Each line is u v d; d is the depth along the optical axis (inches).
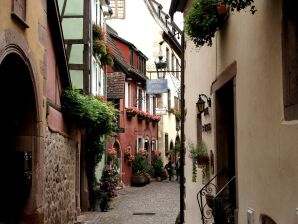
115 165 1280.8
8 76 477.1
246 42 300.5
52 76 612.4
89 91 922.7
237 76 326.3
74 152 757.3
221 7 350.6
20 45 436.1
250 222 284.0
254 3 277.7
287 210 222.7
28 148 504.4
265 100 258.2
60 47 630.5
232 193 402.0
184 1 592.1
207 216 446.0
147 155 1809.8
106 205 932.0
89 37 933.8
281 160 231.3
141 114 1688.0
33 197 504.7
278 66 237.3
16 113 502.9
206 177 465.1
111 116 834.2
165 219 818.8
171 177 1882.4
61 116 659.4
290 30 223.9
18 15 424.2
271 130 247.6
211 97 440.5
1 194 502.9
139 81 1684.3
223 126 416.8
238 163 321.4
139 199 1136.2
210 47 446.0
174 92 2143.2
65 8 935.7
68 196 703.1
